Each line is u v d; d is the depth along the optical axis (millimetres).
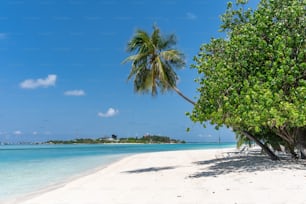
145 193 11844
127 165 25984
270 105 13828
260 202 9352
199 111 16531
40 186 16359
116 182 15422
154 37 22797
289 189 10711
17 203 11727
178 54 22781
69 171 23812
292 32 16594
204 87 17047
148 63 22578
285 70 14914
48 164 31031
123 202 10461
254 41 16328
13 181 18438
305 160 19125
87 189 13695
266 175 13844
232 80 16141
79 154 53375
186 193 11344
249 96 14164
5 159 40219
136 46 22812
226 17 21203
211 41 20109
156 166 23172
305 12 16641
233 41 17312
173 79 23094
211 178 14461
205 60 19219
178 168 20391
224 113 15828
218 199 10086
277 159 20859
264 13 17406
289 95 15219
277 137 24609
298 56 15438
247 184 12148
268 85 14828
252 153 32531
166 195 11203
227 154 33438
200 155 34344
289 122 15805
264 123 14242
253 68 16609
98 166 27656
